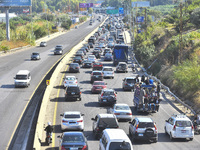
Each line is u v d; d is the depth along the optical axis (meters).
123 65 61.31
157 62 65.19
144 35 98.19
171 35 88.56
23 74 45.53
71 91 38.28
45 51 93.44
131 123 25.36
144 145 23.38
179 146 23.27
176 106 37.88
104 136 19.23
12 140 24.59
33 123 28.05
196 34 69.00
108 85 48.78
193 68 43.44
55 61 72.12
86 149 18.89
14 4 100.94
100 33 161.00
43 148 22.22
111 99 35.72
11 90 43.31
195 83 41.53
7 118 30.56
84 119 30.61
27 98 38.88
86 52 94.38
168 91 44.53
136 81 44.84
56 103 37.22
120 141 17.83
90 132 26.45
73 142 18.92
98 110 34.25
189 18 93.00
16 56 80.44
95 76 49.91
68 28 191.88
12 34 110.25
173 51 64.50
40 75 54.59
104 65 70.12
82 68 65.81
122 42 114.56
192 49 60.16
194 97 40.06
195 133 27.62
